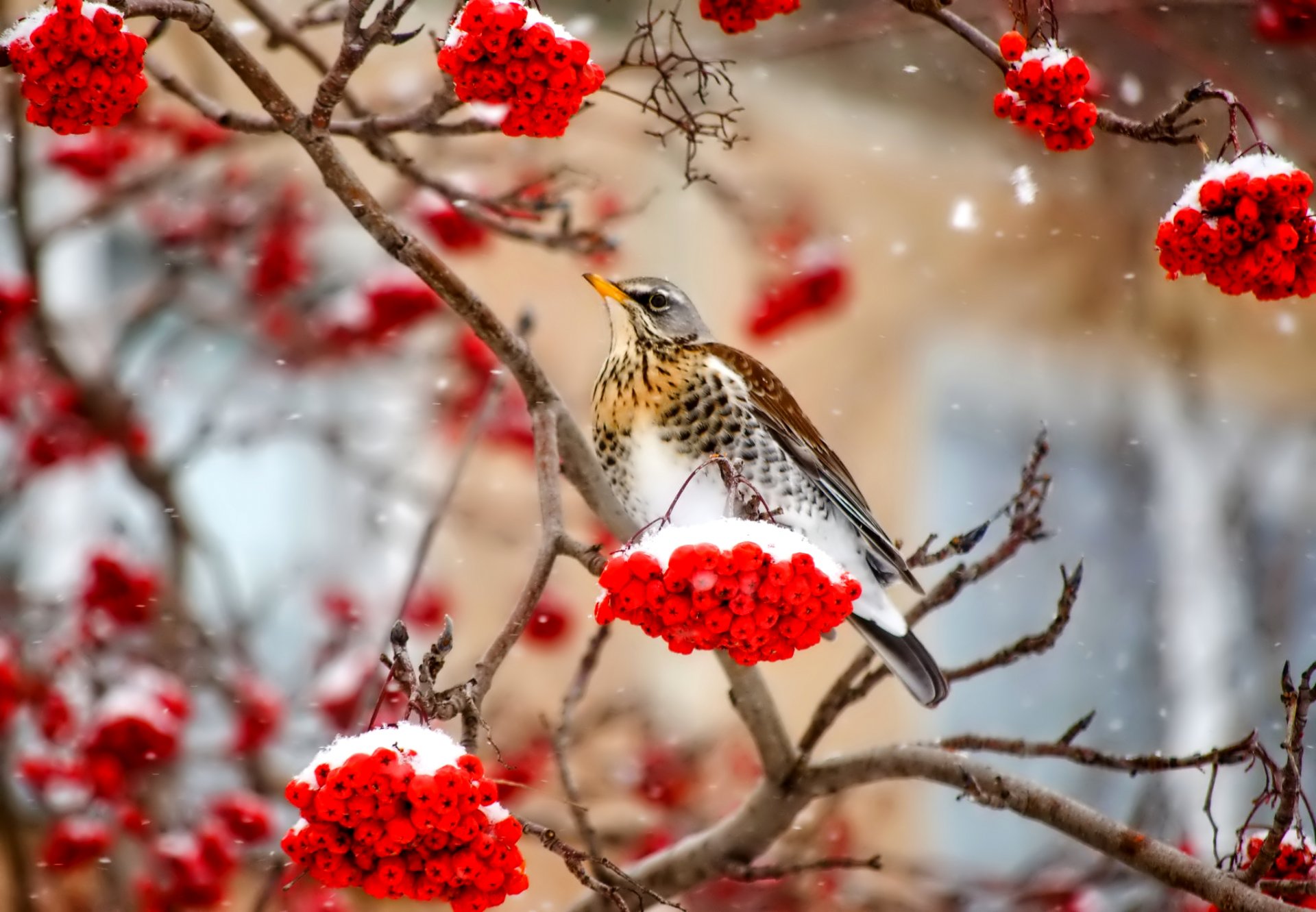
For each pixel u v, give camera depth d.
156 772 9.20
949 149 17.81
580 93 5.49
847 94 17.27
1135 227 15.84
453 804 4.40
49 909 10.23
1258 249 5.43
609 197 13.28
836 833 11.95
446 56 5.41
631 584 4.88
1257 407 18.78
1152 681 17.22
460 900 4.57
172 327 13.77
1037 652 7.25
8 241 13.39
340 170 6.12
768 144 16.52
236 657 10.46
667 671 15.17
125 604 9.91
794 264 11.86
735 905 11.30
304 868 4.77
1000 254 17.52
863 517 8.56
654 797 11.30
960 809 16.91
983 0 10.73
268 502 14.34
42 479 11.73
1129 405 17.56
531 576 5.48
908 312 17.30
